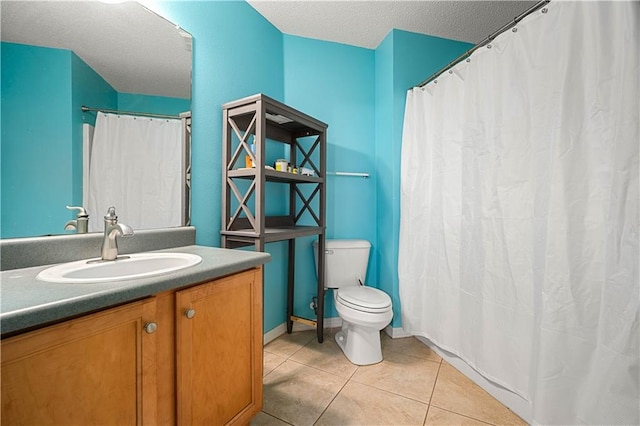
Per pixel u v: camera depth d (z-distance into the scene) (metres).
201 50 1.63
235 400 1.14
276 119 1.93
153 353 0.85
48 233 1.04
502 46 1.42
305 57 2.34
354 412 1.41
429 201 2.01
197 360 0.99
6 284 0.79
